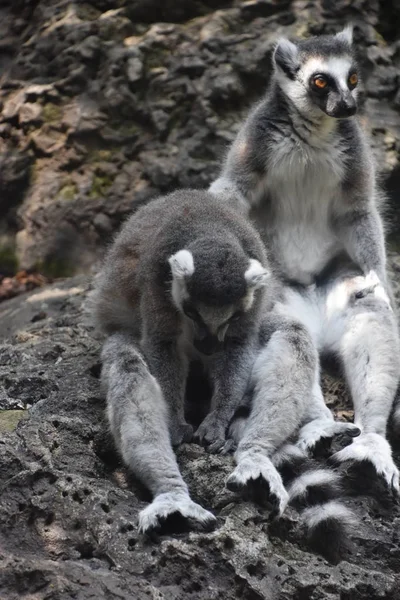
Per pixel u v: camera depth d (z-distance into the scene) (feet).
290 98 42.42
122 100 63.57
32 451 33.24
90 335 45.93
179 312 35.99
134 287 38.11
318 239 44.04
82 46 64.64
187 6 65.31
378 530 33.47
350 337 40.09
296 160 42.45
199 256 34.71
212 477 33.14
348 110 40.75
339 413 40.06
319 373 39.42
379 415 37.35
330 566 30.94
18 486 31.55
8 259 64.23
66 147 63.98
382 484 35.01
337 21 64.18
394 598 30.66
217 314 34.14
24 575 27.58
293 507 33.65
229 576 29.27
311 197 43.27
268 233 44.45
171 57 63.93
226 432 35.94
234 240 36.24
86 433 35.45
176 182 62.28
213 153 62.49
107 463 35.55
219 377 36.78
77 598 27.04
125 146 63.57
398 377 38.50
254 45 63.62
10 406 38.73
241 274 34.81
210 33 64.03
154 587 28.07
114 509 31.27
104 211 62.59
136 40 64.49
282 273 44.29
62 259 63.21
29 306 55.83
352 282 42.91
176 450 34.76
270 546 30.73
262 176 43.37
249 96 63.72
